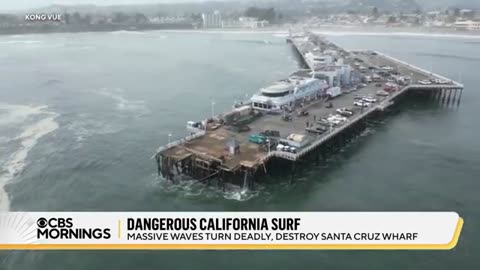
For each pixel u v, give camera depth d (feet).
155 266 146.20
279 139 228.63
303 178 221.05
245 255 151.74
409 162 245.86
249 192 202.18
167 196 197.88
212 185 208.64
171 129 302.04
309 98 336.08
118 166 233.76
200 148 223.30
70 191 202.49
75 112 344.90
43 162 236.43
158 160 218.38
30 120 318.45
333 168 235.61
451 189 210.18
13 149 255.29
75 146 263.08
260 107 303.89
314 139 233.76
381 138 290.15
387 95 355.36
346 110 296.92
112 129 300.20
